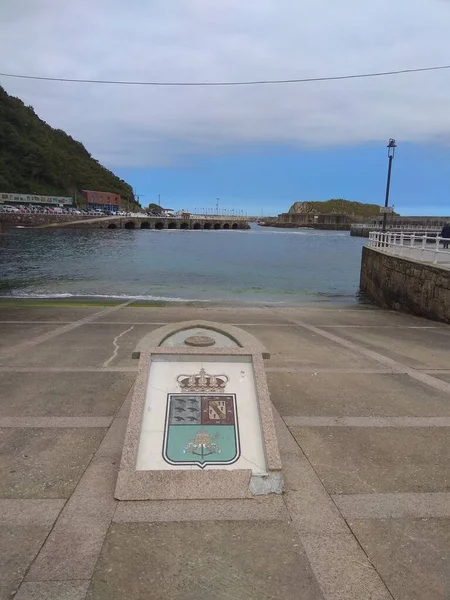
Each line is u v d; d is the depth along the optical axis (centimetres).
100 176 15712
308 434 420
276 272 3334
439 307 1197
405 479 341
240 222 15638
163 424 325
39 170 12025
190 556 252
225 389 345
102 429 424
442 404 509
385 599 226
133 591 228
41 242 5678
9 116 12094
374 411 482
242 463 313
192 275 2978
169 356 357
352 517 292
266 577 238
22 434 411
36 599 222
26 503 301
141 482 302
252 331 949
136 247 5628
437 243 1287
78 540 264
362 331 993
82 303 1570
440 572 246
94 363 662
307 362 687
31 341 818
